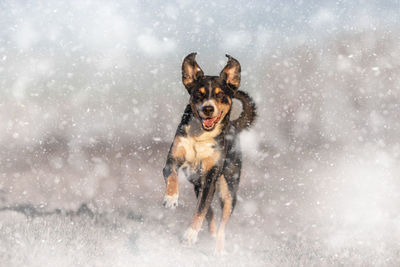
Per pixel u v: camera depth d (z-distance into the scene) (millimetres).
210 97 6012
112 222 6359
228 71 6348
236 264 5234
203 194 6062
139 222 6691
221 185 6637
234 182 6742
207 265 5102
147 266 4727
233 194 6691
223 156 6230
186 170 6375
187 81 6434
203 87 6105
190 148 6133
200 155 6125
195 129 6113
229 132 6559
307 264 5250
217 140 6168
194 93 6176
